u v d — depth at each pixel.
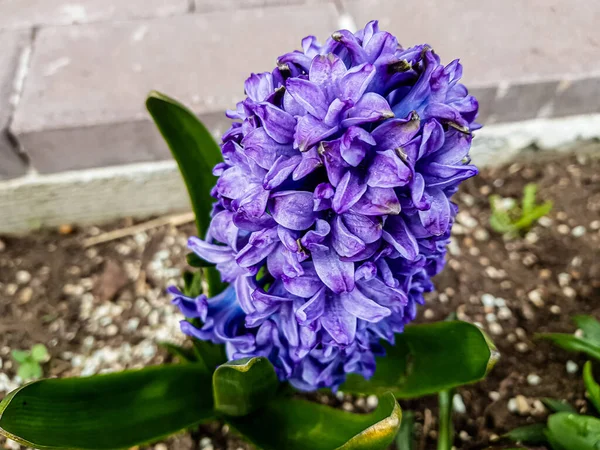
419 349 0.19
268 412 0.19
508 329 0.27
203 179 0.20
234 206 0.14
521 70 0.31
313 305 0.14
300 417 0.18
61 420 0.15
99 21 0.34
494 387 0.25
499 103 0.31
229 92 0.30
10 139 0.28
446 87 0.13
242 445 0.23
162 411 0.17
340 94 0.13
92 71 0.31
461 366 0.17
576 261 0.30
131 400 0.17
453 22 0.34
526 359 0.26
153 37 0.33
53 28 0.33
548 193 0.33
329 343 0.15
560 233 0.31
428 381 0.18
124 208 0.32
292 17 0.35
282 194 0.13
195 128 0.20
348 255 0.13
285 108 0.13
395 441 0.22
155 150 0.30
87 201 0.31
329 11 0.35
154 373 0.18
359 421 0.17
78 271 0.30
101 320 0.28
